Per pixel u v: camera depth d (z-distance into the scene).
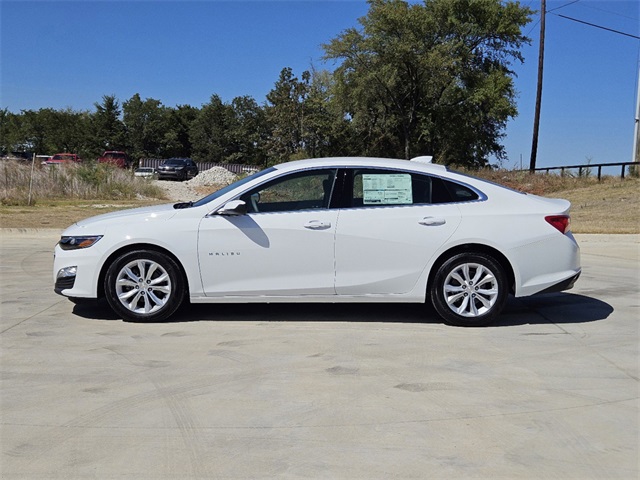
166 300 6.53
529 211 6.51
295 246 6.43
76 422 4.13
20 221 17.14
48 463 3.59
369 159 6.76
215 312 7.11
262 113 89.31
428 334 6.23
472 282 6.48
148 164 63.12
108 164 28.94
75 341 5.93
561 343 5.94
